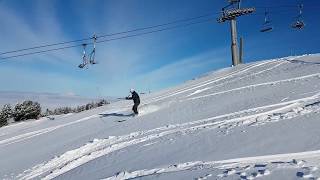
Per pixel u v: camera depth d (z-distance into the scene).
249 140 12.59
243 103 22.52
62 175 14.86
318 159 9.57
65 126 30.16
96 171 13.69
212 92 31.05
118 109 33.53
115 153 16.14
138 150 15.47
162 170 11.40
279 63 40.22
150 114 27.02
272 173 8.72
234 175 9.05
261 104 20.83
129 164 13.39
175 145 14.59
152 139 17.62
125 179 11.46
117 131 22.50
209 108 23.72
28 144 25.78
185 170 10.50
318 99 19.48
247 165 9.88
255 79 32.25
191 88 37.34
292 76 29.42
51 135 27.36
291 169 8.78
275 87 26.02
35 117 46.28
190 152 12.90
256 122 15.73
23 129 34.84
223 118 19.36
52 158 19.14
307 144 10.83
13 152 23.92
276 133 12.76
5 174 18.39
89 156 17.30
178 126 20.00
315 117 14.25
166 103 30.09
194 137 15.23
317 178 7.96
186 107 26.41
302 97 20.56
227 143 12.89
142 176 10.98
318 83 23.92
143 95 41.41
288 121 14.42
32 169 18.17
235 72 42.00
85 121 30.58
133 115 27.80
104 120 28.86
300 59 39.44
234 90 29.11
